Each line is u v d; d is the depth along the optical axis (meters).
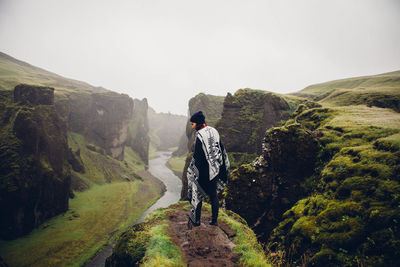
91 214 44.94
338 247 4.89
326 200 6.88
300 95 97.62
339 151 9.52
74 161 69.56
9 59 145.38
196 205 4.00
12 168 34.47
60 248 31.17
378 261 4.11
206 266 3.46
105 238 35.53
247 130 36.09
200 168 3.85
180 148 155.50
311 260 5.07
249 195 12.11
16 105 42.56
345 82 98.38
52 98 48.62
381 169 6.42
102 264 28.61
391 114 14.85
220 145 4.00
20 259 27.84
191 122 4.15
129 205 52.56
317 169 10.52
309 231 5.94
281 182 11.35
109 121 100.50
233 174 12.93
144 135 141.62
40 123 41.44
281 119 33.97
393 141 7.54
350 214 5.51
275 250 7.06
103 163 83.38
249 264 3.56
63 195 44.38
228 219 5.59
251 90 39.19
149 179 85.44
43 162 40.31
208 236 4.15
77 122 92.19
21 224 33.84
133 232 5.16
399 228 4.35
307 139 11.19
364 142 9.74
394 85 64.88
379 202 5.33
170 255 3.88
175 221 5.57
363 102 37.97
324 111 17.20
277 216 11.04
